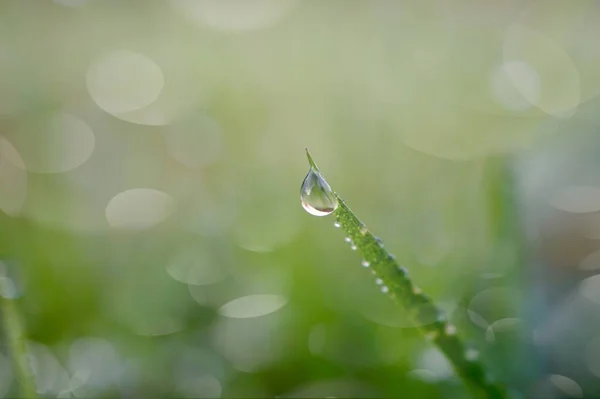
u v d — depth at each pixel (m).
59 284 0.14
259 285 0.15
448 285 0.14
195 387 0.13
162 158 0.21
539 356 0.13
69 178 0.19
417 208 0.17
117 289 0.15
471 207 0.16
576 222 0.16
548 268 0.15
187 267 0.15
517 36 0.27
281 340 0.14
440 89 0.24
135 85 0.24
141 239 0.16
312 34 0.27
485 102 0.23
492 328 0.13
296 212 0.17
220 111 0.22
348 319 0.14
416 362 0.13
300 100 0.22
